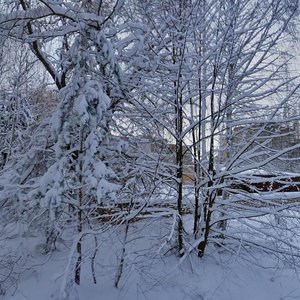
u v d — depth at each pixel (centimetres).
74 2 563
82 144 487
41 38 561
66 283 446
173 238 572
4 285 528
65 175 469
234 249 580
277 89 561
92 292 504
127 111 579
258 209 551
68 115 496
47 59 601
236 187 600
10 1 546
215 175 556
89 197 519
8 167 586
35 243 572
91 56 507
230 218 559
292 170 616
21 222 543
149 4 542
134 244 546
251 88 581
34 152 567
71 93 491
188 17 523
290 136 593
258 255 593
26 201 526
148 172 551
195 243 533
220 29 534
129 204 519
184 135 547
